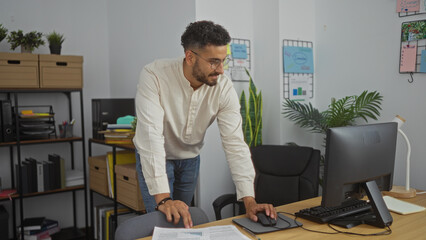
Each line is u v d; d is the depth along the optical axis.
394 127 1.62
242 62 3.07
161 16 3.05
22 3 3.35
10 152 3.38
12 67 2.89
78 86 3.21
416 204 1.80
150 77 1.69
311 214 1.56
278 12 2.95
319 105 3.21
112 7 3.73
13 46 3.04
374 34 2.75
